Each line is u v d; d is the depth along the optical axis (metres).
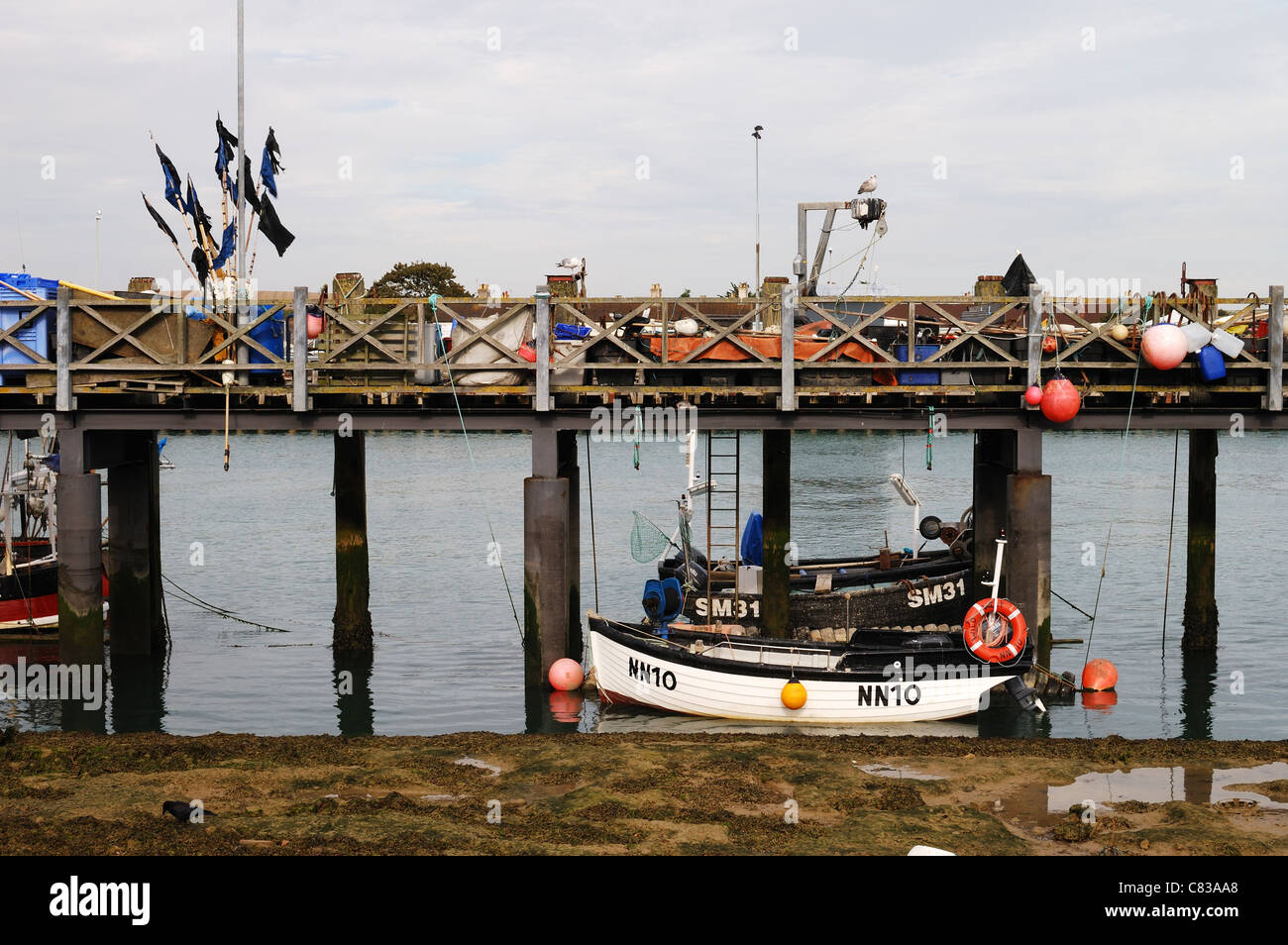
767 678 20.69
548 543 21.84
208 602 32.69
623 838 13.60
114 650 25.92
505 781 15.81
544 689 22.19
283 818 14.17
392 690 23.55
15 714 21.78
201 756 16.83
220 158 23.98
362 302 24.00
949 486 60.53
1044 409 21.17
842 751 17.39
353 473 26.16
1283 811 14.82
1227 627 29.12
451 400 22.36
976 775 16.25
